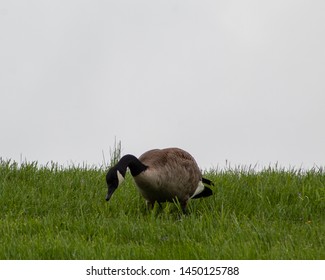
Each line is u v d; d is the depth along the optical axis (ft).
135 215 143.02
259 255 108.47
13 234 123.13
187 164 139.03
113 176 130.31
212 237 118.73
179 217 139.64
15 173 165.58
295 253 109.81
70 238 121.19
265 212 142.72
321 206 145.89
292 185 155.53
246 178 165.68
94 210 145.28
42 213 144.36
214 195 151.84
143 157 139.85
